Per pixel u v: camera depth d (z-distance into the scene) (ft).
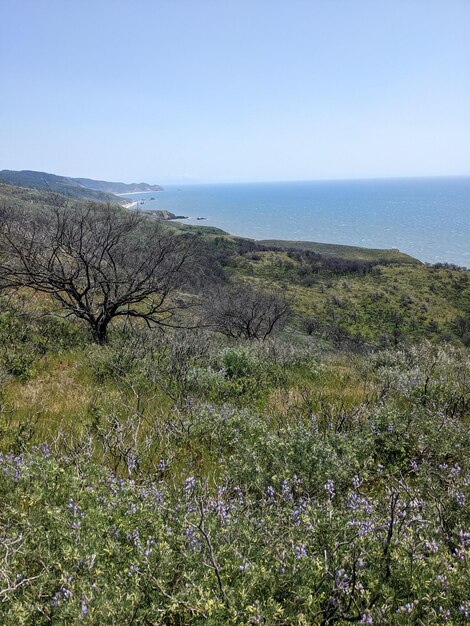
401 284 240.32
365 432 16.52
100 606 7.00
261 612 7.04
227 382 25.20
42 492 10.45
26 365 27.55
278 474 12.77
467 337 167.94
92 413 19.33
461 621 7.49
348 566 8.54
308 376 30.04
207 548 8.37
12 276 45.96
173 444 16.38
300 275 253.24
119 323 50.31
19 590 7.69
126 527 9.46
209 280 130.21
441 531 10.07
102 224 43.14
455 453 15.17
